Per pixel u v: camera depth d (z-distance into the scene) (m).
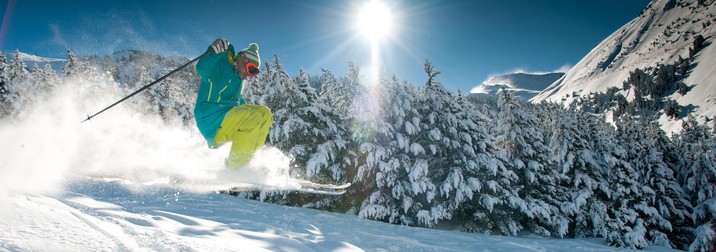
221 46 4.23
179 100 27.20
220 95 4.19
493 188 19.20
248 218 12.73
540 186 22.14
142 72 27.84
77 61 27.48
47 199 5.07
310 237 10.52
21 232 3.41
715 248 19.19
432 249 12.64
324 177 19.77
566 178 22.39
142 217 6.73
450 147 19.86
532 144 22.42
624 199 21.53
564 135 23.30
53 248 3.22
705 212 22.45
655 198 22.80
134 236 4.23
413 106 20.23
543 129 26.38
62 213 4.37
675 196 23.64
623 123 26.53
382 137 19.33
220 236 6.49
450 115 19.88
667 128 162.50
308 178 18.61
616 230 20.06
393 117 19.69
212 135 4.20
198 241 4.55
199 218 10.69
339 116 21.38
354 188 19.84
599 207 21.00
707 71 185.12
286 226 12.42
